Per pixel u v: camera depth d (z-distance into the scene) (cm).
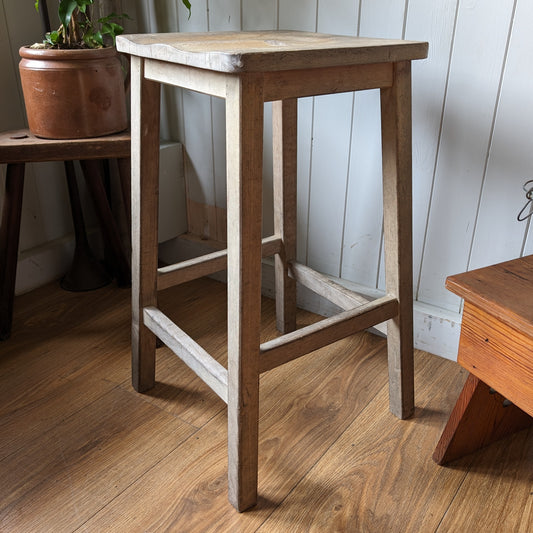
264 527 99
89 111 138
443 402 130
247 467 100
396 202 107
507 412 113
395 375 122
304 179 156
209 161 175
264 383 136
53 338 153
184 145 179
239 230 85
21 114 163
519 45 113
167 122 179
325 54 84
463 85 122
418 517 101
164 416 126
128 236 182
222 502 104
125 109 150
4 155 133
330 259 161
